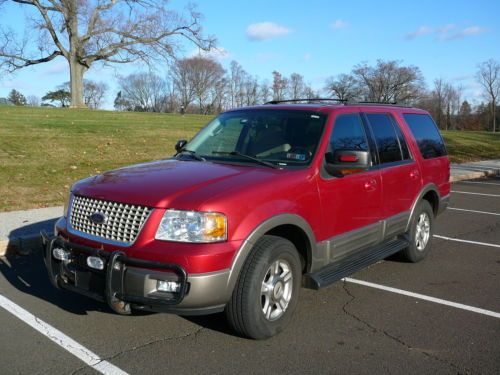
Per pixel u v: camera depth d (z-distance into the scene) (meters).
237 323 4.04
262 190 4.11
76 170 12.20
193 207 3.75
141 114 32.84
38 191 10.07
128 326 4.49
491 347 4.22
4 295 5.23
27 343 4.14
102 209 4.05
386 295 5.43
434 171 6.81
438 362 3.94
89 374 3.66
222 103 94.31
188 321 4.60
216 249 3.71
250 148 5.00
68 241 4.19
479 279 6.06
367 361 3.93
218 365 3.81
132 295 3.73
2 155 12.81
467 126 89.19
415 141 6.48
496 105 85.19
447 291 5.61
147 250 3.71
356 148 5.26
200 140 5.50
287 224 4.27
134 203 3.88
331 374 3.72
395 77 84.88
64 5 42.41
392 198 5.76
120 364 3.81
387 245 5.91
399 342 4.28
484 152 26.50
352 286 5.70
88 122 21.39
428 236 6.76
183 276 3.62
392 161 5.89
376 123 5.81
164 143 17.47
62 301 5.07
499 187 14.89
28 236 6.96
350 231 5.07
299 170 4.54
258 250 4.00
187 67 91.00
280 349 4.09
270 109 5.40
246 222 3.90
